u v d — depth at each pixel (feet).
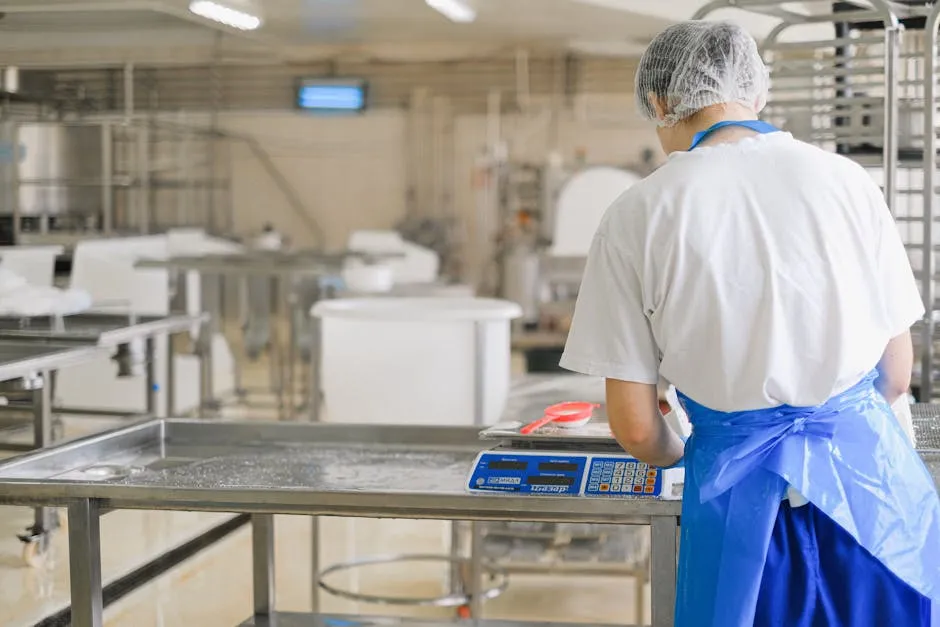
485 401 12.31
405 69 37.22
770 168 5.84
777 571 5.98
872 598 5.97
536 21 24.62
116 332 12.96
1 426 17.11
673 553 6.77
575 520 6.82
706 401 6.00
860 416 6.04
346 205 40.34
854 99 11.55
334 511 7.03
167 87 35.17
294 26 22.08
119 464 8.42
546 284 32.09
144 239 22.95
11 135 26.89
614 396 6.12
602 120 37.19
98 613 7.30
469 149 38.75
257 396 26.09
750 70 6.19
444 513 6.93
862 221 5.83
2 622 11.58
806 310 5.73
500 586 12.44
